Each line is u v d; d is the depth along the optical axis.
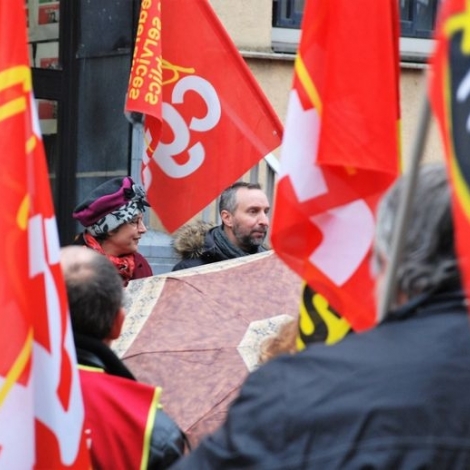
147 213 15.62
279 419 4.04
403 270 4.25
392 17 6.27
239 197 12.00
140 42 9.71
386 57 6.12
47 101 16.22
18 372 5.52
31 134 5.77
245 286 8.25
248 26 16.42
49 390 5.71
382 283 4.38
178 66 9.90
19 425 5.52
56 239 5.81
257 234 12.09
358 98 6.08
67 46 16.27
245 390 4.17
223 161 9.87
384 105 6.09
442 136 3.91
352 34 6.11
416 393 3.91
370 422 3.90
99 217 11.11
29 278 5.62
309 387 4.05
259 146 9.85
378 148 6.05
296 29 16.80
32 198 5.75
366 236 6.07
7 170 5.58
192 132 9.88
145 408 6.39
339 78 6.09
